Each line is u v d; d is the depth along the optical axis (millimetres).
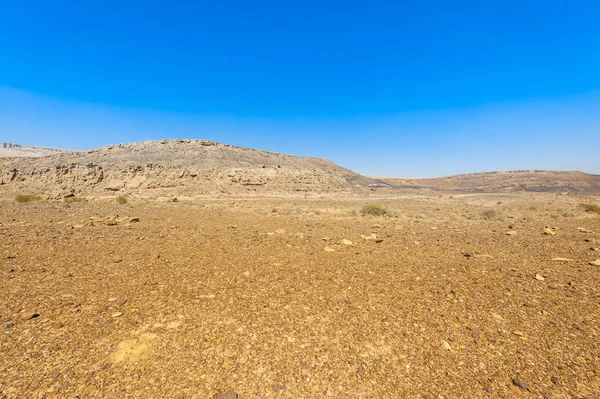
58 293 5574
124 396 3014
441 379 3369
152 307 5027
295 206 30781
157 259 8070
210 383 3225
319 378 3346
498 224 17297
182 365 3516
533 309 5145
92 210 21016
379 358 3732
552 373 3480
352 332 4316
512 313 5000
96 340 3998
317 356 3736
